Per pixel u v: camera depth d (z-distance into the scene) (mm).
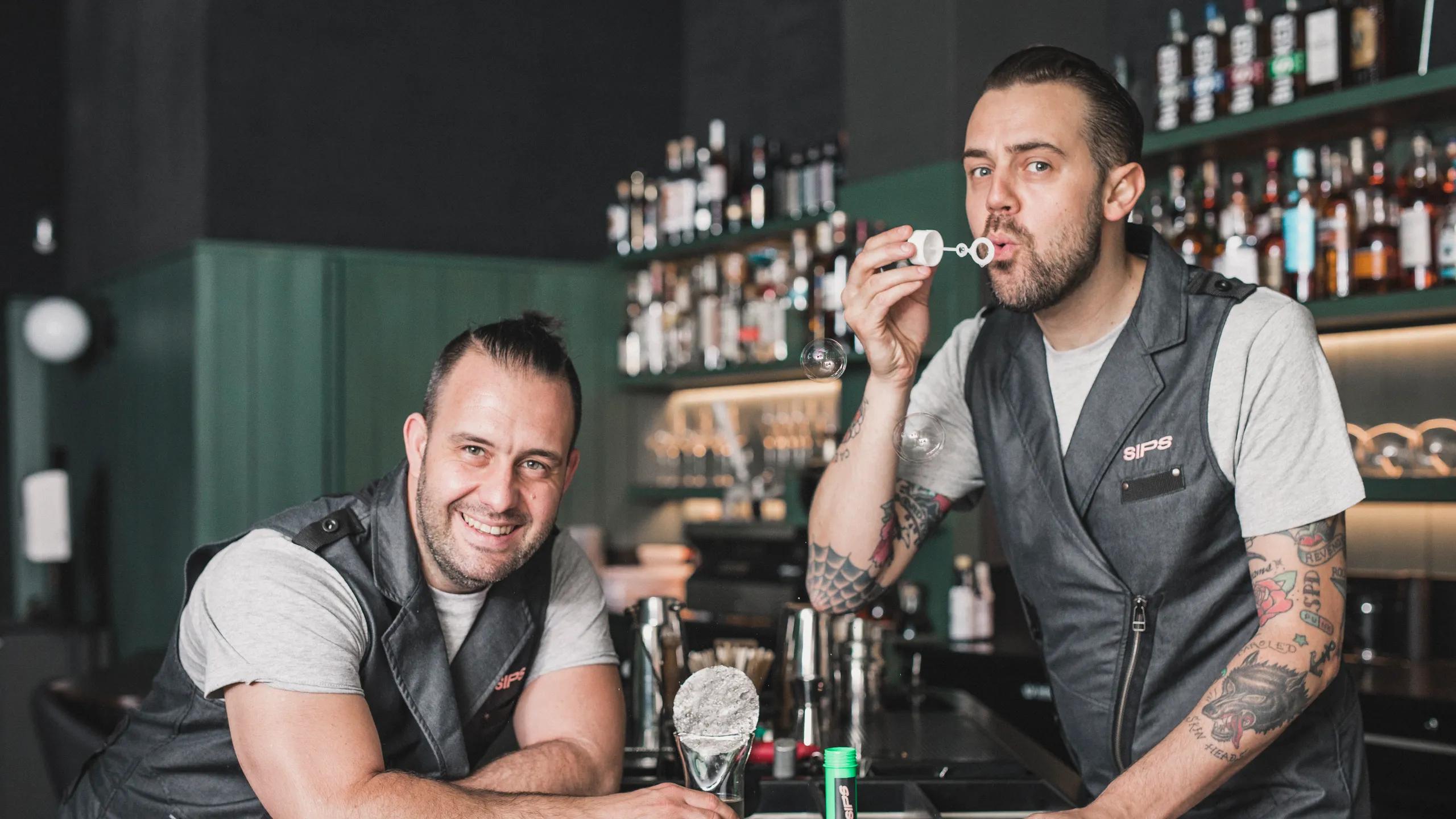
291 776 1587
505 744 2570
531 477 1699
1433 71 2795
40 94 6082
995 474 1850
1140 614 1696
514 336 1708
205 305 4574
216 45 4641
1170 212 3408
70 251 6070
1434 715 2580
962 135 3635
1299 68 3080
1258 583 1598
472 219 5160
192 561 1784
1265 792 1715
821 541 1894
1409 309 2859
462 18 5152
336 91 4883
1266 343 1611
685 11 5676
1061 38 3832
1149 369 1679
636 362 5266
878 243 1710
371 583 1728
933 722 2275
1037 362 1796
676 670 2139
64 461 5980
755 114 5273
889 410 1805
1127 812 1458
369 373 4852
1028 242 1616
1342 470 1562
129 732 1870
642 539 5395
